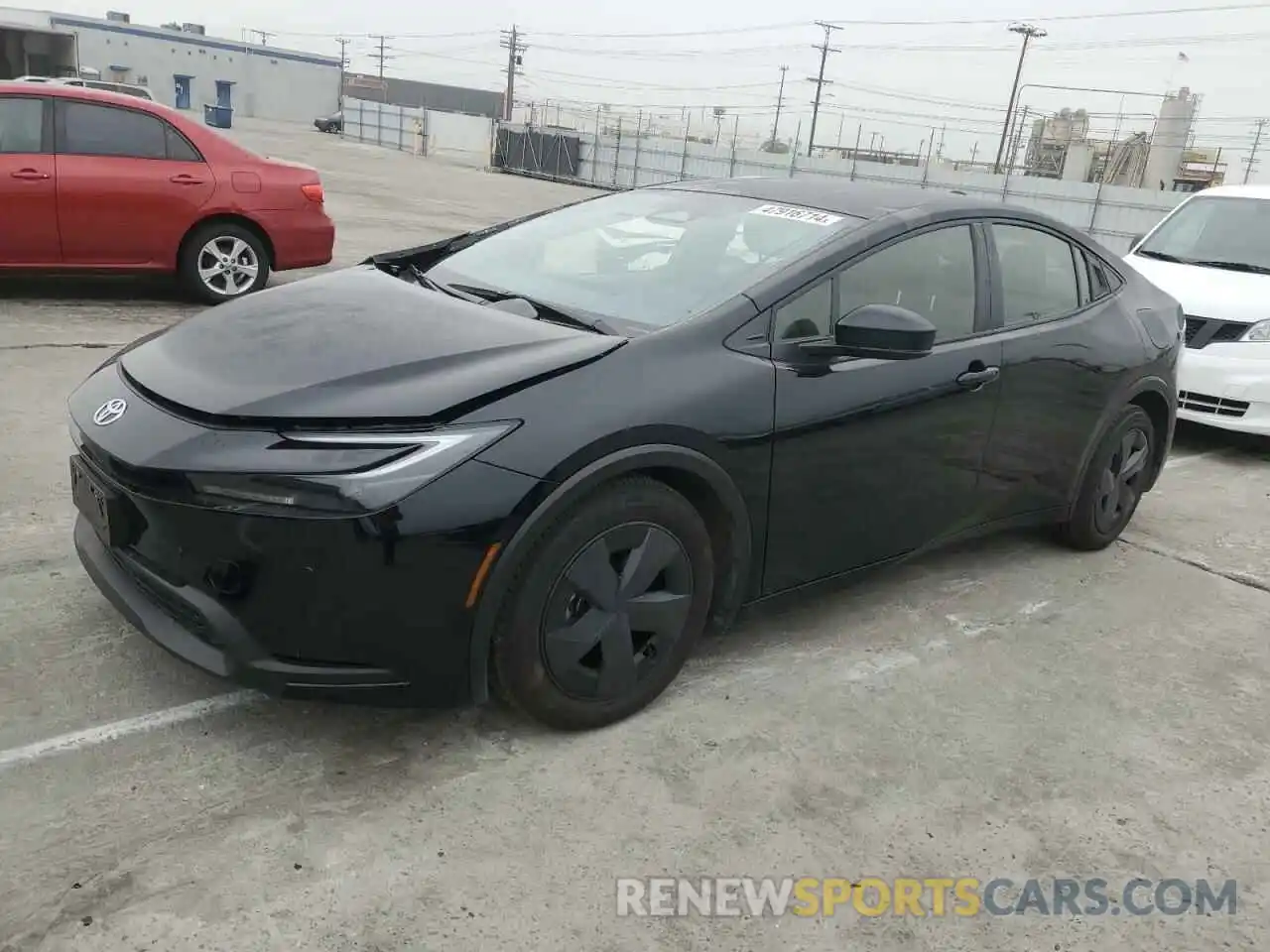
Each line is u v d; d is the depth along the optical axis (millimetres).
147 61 61125
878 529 3480
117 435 2617
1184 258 7402
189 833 2404
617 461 2666
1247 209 7609
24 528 3898
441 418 2488
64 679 2947
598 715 2898
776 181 3998
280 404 2516
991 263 3791
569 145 49156
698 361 2891
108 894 2201
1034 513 4223
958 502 3754
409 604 2459
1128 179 47250
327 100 69125
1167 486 5945
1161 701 3443
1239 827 2809
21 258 7293
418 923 2205
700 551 2963
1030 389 3855
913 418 3404
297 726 2844
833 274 3238
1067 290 4195
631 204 3990
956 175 37594
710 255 3359
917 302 3492
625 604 2836
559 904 2299
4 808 2424
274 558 2412
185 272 7918
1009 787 2885
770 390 2994
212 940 2111
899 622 3834
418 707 2594
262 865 2326
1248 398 6324
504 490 2488
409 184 24984
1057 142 53375
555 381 2654
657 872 2432
